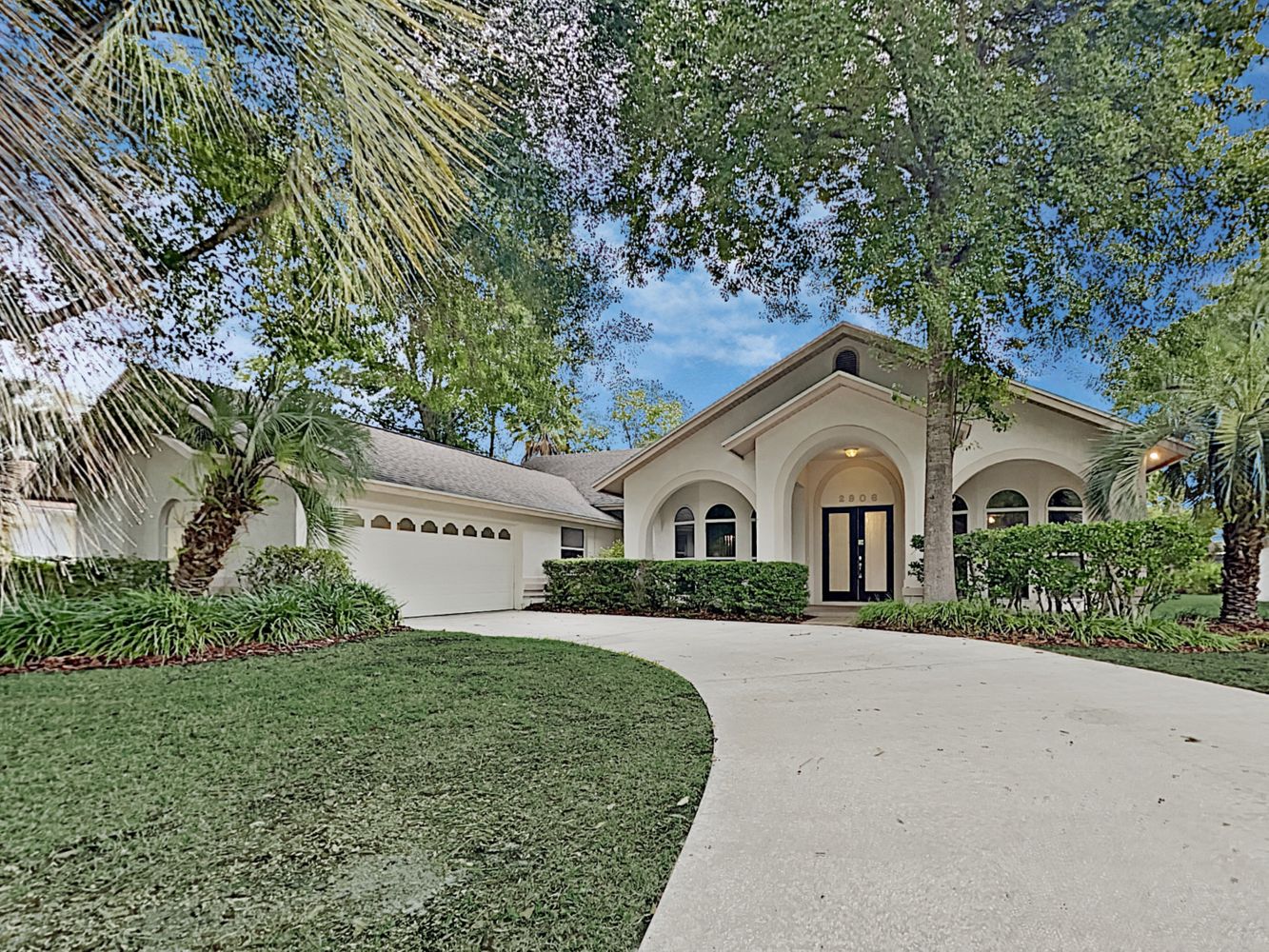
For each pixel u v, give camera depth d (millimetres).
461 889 2533
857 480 17000
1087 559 9508
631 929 2270
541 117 6461
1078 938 2182
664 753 4211
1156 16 8281
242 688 5879
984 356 10023
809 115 9234
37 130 1367
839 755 4141
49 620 7000
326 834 3035
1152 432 10406
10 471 2004
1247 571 10344
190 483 10680
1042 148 8328
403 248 1885
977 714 5129
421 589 13672
